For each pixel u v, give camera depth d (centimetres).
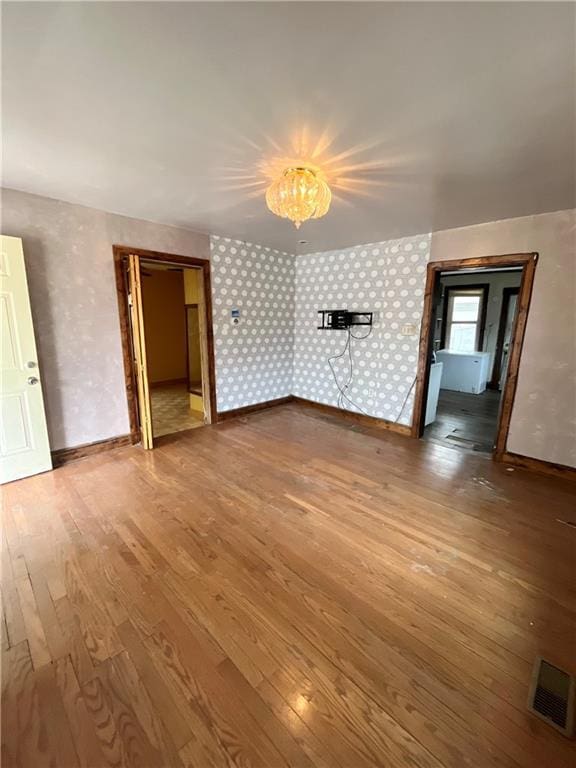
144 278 661
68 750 113
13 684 132
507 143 188
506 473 316
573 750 114
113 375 348
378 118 169
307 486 288
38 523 233
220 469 317
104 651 146
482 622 162
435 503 264
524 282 311
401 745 115
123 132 184
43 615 162
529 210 292
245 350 473
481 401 586
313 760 111
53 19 114
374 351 440
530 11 109
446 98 153
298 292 522
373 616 164
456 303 729
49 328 303
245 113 167
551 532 230
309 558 202
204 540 217
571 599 176
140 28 118
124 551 206
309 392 529
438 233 365
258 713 124
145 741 115
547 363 307
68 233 303
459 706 127
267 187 257
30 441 294
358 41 123
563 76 137
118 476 301
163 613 164
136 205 304
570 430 301
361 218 322
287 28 118
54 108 163
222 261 424
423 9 110
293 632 155
